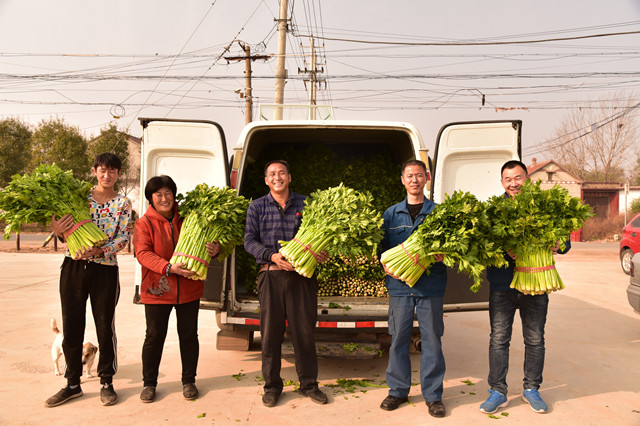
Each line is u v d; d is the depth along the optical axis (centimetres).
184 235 363
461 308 426
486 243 318
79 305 360
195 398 370
